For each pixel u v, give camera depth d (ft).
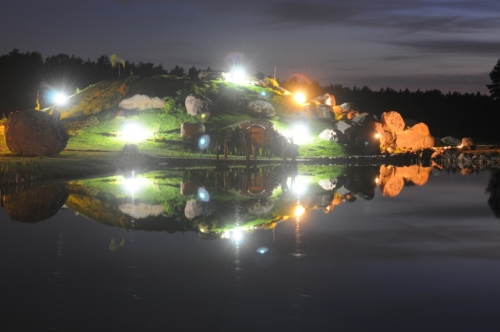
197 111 206.90
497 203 88.89
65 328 36.04
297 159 175.42
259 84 248.52
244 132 187.83
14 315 38.09
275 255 53.42
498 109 389.19
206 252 53.78
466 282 45.78
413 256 53.93
